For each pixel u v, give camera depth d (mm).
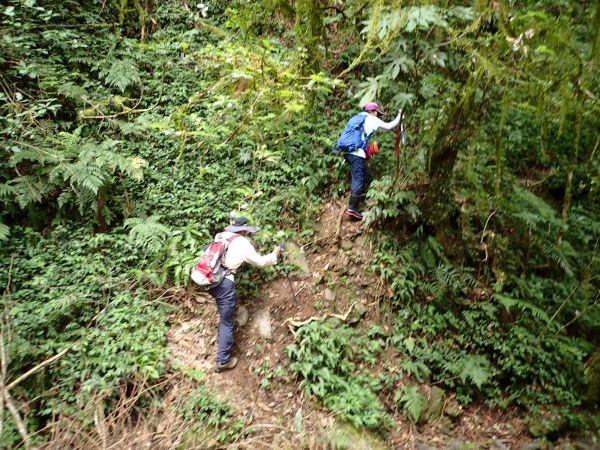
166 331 4855
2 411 3561
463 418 5141
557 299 5965
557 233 6258
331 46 6738
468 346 5543
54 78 5930
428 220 5887
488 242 5898
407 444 4648
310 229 6023
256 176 6312
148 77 7043
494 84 4191
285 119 5867
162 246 5324
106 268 5156
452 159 5215
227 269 4660
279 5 4715
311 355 4879
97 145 5785
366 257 5836
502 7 3502
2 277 4801
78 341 4484
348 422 4543
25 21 6430
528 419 5207
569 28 3717
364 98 4395
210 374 4672
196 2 8031
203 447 4031
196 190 6055
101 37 7133
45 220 5445
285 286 5500
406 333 5414
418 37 4234
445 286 5691
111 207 5695
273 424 4395
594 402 5438
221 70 5840
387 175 6137
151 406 4285
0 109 5727
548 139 6598
